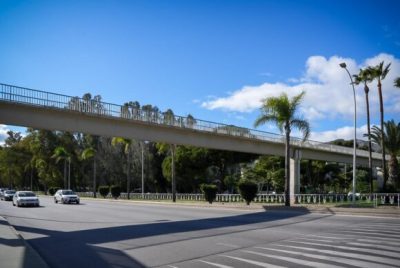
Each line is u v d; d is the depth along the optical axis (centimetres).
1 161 12312
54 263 1122
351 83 3450
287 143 3450
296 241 1404
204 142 4166
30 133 12125
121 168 9081
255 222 2173
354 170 3494
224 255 1162
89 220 2475
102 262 1114
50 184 10494
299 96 3397
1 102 2608
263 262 1042
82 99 3056
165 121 3691
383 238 1444
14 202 4297
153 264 1062
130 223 2238
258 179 6550
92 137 9706
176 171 7044
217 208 3694
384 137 4466
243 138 4525
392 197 3488
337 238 1455
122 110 3331
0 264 1041
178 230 1839
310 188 6556
